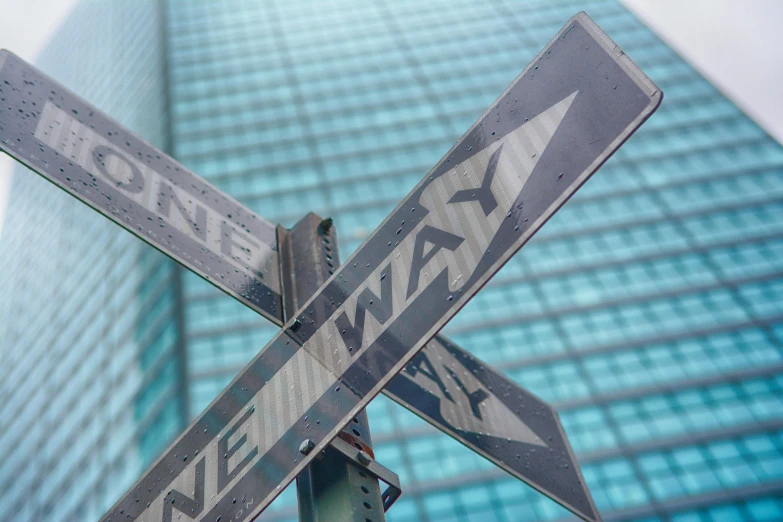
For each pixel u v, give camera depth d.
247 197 58.28
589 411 45.59
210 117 66.62
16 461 51.97
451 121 64.38
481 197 2.25
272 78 71.38
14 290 70.25
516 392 3.51
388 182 58.94
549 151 2.12
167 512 2.43
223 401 2.58
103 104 80.69
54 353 57.69
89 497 44.16
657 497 41.53
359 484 2.17
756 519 40.16
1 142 2.70
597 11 78.50
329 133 64.06
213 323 47.53
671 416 45.19
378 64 72.88
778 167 60.59
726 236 56.19
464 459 41.75
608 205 58.94
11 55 3.04
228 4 82.75
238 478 2.29
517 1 81.06
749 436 43.97
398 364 2.11
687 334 49.62
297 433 2.22
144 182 3.03
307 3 82.31
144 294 53.06
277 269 3.07
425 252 2.30
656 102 1.91
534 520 39.09
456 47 74.00
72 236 67.31
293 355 2.46
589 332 49.84
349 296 2.44
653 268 53.97
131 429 45.09
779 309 50.84
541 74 2.31
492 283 52.88
